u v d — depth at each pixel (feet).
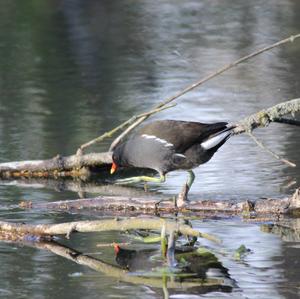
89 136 50.57
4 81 64.80
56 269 31.40
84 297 28.43
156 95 59.52
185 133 37.42
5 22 81.87
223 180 42.34
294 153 46.14
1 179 45.62
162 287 29.48
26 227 35.29
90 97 59.57
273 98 57.62
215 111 54.70
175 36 78.13
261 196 39.27
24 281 30.04
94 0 90.43
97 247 33.99
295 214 37.47
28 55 72.43
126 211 38.65
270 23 81.00
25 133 51.47
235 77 64.44
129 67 68.28
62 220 37.27
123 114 54.80
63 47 74.79
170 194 41.16
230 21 83.05
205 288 29.25
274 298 28.07
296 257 32.04
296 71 65.36
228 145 48.73
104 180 45.47
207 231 35.55
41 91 61.72
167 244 33.63
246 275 30.27
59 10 86.38
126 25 82.23
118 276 30.63
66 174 46.21
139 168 47.37
